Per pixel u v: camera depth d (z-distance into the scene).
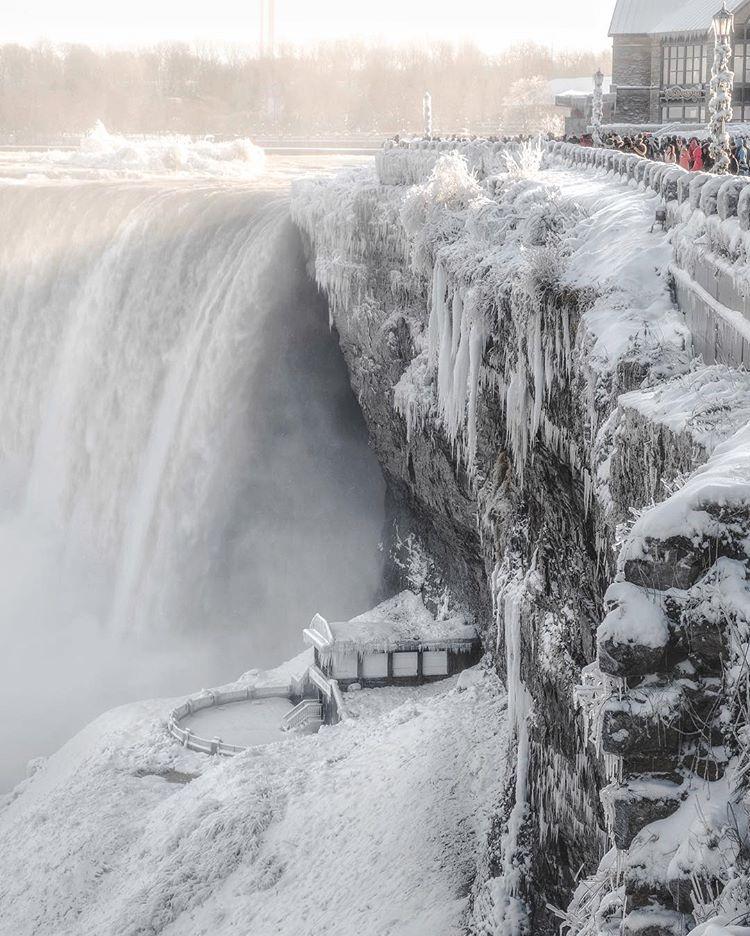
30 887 36.62
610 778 7.90
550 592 22.64
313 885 31.44
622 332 17.83
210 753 41.91
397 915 27.80
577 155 40.38
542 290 22.33
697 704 7.31
